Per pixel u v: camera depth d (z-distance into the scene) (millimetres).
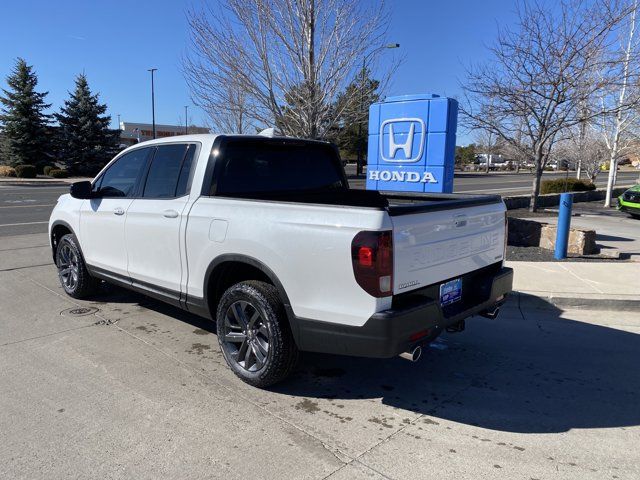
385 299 3152
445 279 3643
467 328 5344
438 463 2955
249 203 3783
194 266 4160
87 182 5289
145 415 3420
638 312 5891
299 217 3430
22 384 3830
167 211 4355
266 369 3688
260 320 3783
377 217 3107
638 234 11023
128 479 2746
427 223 3404
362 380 4090
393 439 3213
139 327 5125
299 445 3113
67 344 4648
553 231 9039
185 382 3930
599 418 3529
